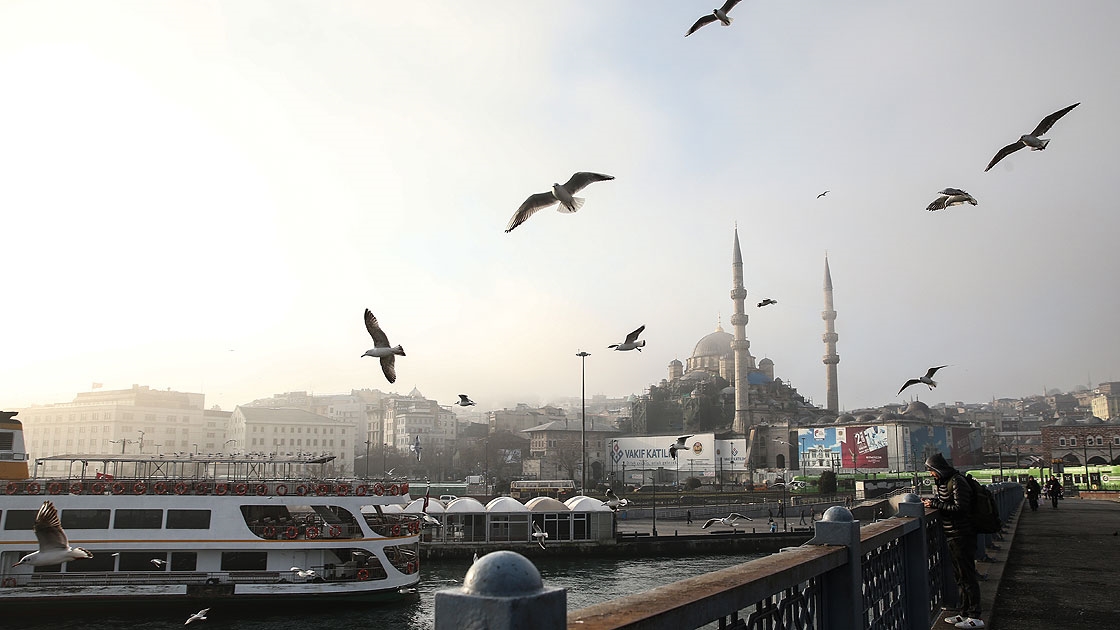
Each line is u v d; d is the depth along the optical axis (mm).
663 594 3439
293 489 36906
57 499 32969
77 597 32406
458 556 56656
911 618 8539
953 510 9000
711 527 73500
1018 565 13906
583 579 49781
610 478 170500
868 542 6246
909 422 135125
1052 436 149000
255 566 35125
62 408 165875
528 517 59688
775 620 4598
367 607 35938
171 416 165000
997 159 11617
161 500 34125
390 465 179500
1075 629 8672
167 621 32875
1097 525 23750
